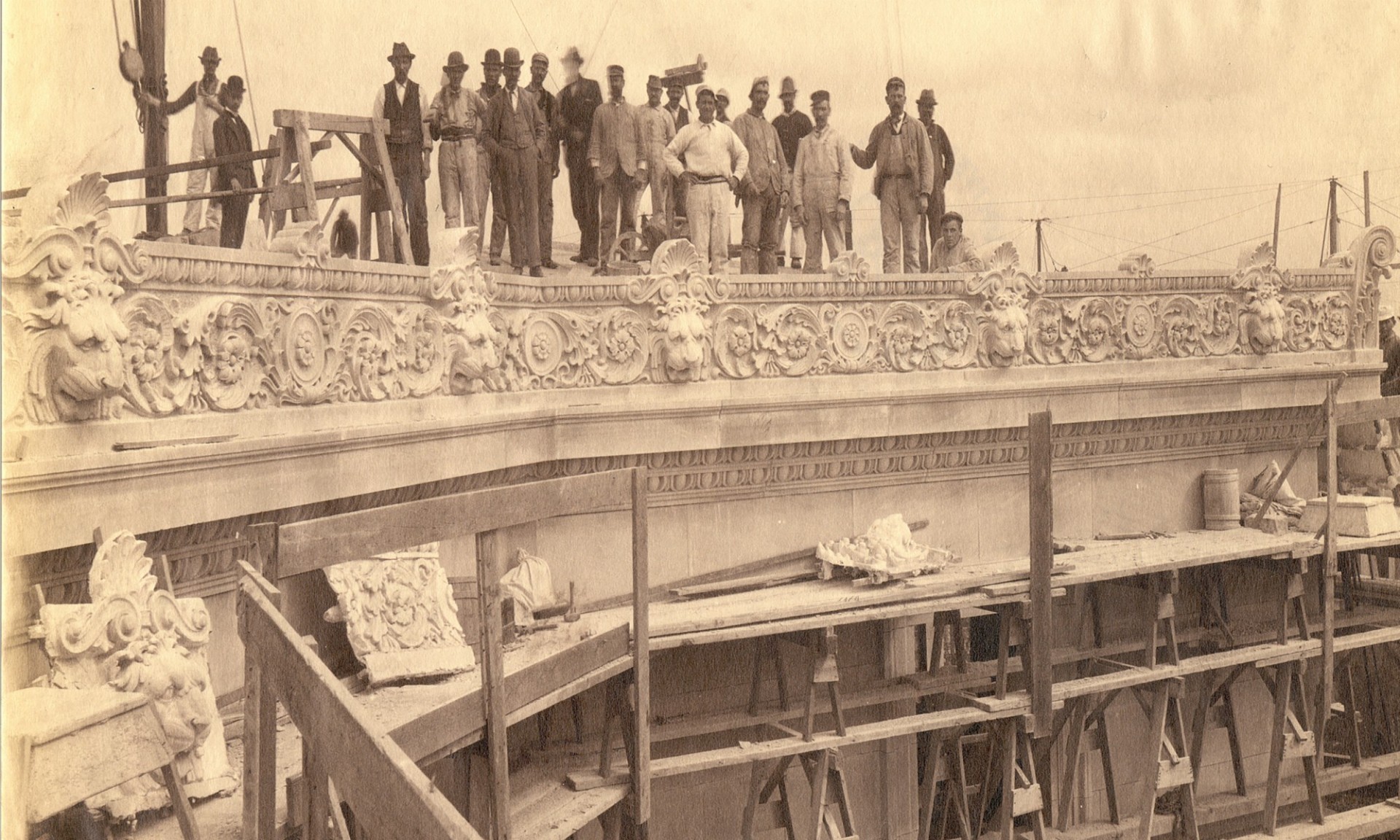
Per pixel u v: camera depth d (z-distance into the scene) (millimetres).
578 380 10039
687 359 10156
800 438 10570
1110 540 12461
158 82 7012
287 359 7074
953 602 10273
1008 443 11820
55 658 4809
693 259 10297
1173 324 12836
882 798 11531
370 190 9039
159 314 6121
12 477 4961
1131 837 12273
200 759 5371
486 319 8844
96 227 5590
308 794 4285
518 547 9414
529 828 7844
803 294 10875
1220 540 12391
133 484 5617
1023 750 11258
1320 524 12547
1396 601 14070
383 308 8023
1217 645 13055
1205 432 13133
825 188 12398
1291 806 13680
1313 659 12922
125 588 5117
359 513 5438
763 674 10930
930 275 11453
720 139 11344
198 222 7770
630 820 8664
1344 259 13797
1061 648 12438
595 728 9750
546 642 8328
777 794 11016
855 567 10430
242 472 6332
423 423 7910
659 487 10180
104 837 4617
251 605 4371
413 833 3111
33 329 5344
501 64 10609
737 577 10586
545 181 11289
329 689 3686
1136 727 13195
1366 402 12578
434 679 7414
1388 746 14375
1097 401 12148
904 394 11055
